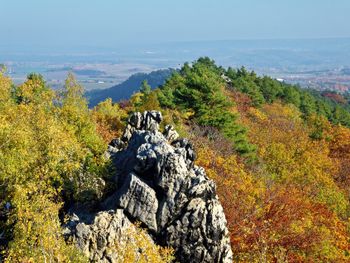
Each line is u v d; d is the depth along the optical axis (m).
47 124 30.86
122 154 30.50
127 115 58.41
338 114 129.38
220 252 24.22
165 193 24.58
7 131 27.81
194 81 61.44
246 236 31.08
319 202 45.94
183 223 24.08
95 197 26.14
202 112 58.50
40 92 51.66
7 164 25.88
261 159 57.94
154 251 22.22
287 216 35.41
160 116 37.97
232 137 58.06
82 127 35.88
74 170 27.45
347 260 34.59
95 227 22.61
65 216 23.52
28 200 23.83
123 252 22.03
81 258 20.45
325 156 70.25
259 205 34.97
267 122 86.75
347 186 60.97
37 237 20.23
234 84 108.12
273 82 128.50
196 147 45.72
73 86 44.84
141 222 23.97
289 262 30.66
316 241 33.34
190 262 23.86
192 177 25.20
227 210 33.19
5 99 40.09
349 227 42.88
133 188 24.42
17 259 19.78
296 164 59.28
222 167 41.09
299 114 112.06
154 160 25.86
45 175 26.14
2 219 24.52
